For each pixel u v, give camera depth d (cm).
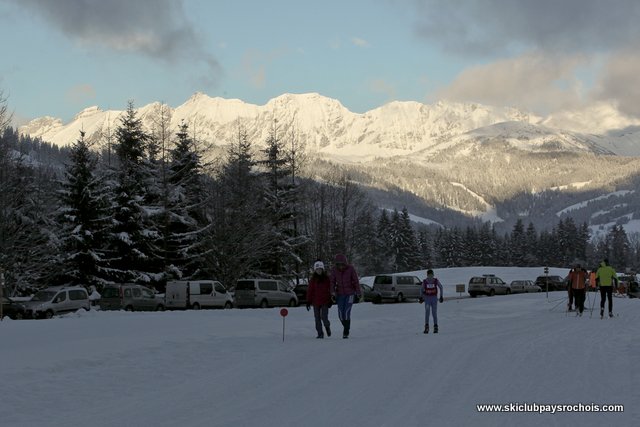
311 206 6519
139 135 5141
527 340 1647
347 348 1505
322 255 6259
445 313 2944
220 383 1099
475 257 14788
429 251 14512
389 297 4922
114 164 5253
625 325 2098
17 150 4712
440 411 858
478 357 1335
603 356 1336
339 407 896
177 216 5025
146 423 834
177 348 1486
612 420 802
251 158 5950
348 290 1773
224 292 4159
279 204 5753
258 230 5088
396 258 11988
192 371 1230
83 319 2275
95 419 864
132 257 4797
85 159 4684
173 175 5144
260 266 5647
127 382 1124
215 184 5288
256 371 1208
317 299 1778
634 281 6669
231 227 4984
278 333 1894
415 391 994
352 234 6894
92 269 4647
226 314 2627
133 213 4862
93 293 4469
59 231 4619
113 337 1630
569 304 2847
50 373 1180
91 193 4638
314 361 1310
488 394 964
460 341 1639
